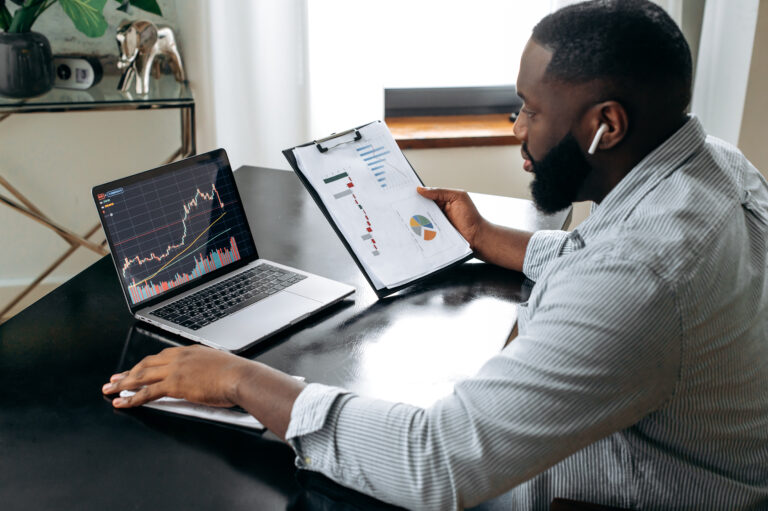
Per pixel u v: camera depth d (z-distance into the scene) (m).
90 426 0.83
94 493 0.73
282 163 2.32
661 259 0.68
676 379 0.70
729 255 0.73
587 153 0.81
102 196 1.04
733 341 0.73
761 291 0.80
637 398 0.68
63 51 2.21
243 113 2.25
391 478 0.70
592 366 0.66
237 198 1.22
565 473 0.80
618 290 0.67
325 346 1.00
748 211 0.83
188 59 2.17
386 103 2.61
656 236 0.71
